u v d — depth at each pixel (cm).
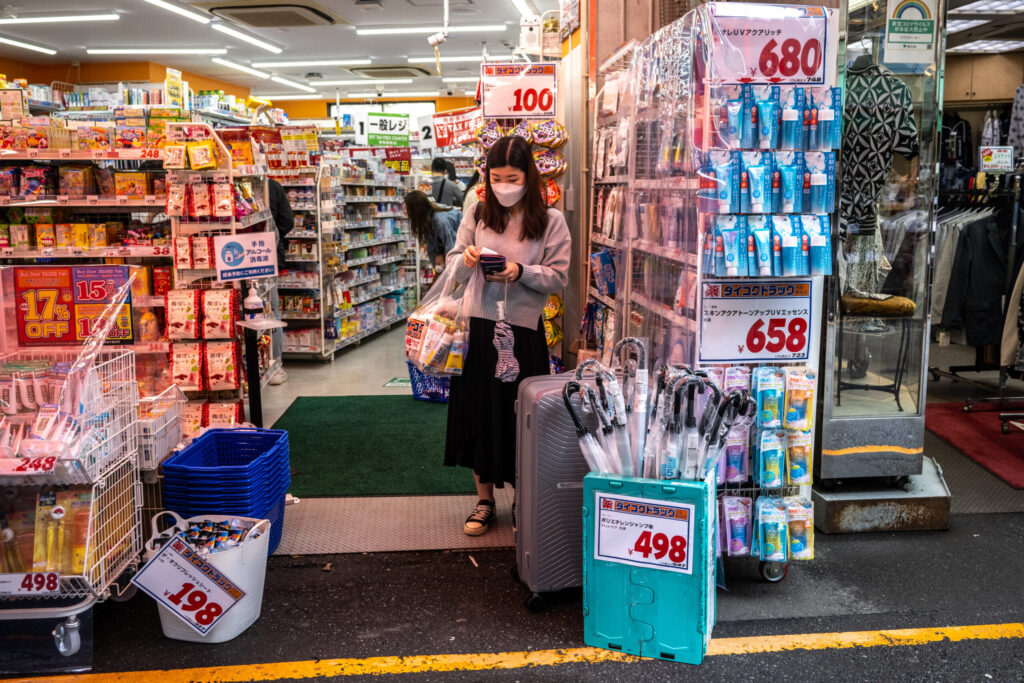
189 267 420
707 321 277
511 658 248
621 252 388
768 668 241
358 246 851
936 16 343
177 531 269
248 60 1772
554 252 316
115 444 257
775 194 266
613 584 248
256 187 488
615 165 406
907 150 347
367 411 556
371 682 235
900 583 296
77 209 481
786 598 285
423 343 319
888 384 352
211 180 417
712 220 266
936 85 346
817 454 352
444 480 412
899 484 357
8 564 238
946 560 315
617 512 244
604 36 456
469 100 2403
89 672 241
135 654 251
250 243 412
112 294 278
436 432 501
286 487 327
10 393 246
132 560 268
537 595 276
